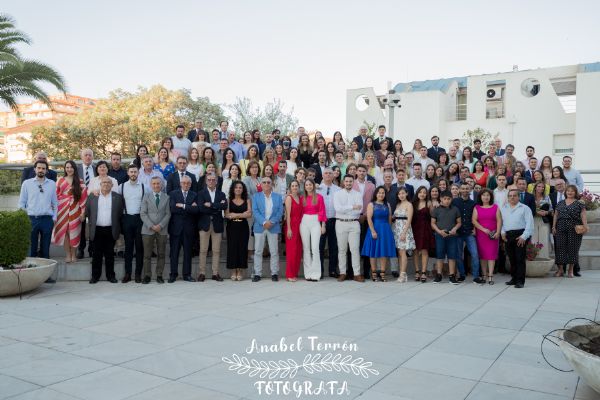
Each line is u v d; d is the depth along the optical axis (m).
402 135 29.14
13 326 5.53
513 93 27.31
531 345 4.91
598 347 3.78
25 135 72.75
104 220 8.20
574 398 3.62
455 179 10.30
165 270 9.06
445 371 4.17
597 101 24.58
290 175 9.66
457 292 7.71
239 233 8.56
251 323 5.69
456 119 30.84
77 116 31.80
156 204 8.23
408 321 5.83
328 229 9.08
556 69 28.70
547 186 9.91
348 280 8.82
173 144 10.45
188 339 5.04
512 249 8.35
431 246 8.70
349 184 8.64
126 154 31.25
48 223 8.16
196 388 3.78
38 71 15.34
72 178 8.75
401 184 9.12
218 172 9.62
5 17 15.21
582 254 10.39
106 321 5.76
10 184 12.13
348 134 30.98
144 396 3.62
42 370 4.14
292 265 8.68
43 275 7.34
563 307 6.63
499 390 3.77
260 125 24.92
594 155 24.61
